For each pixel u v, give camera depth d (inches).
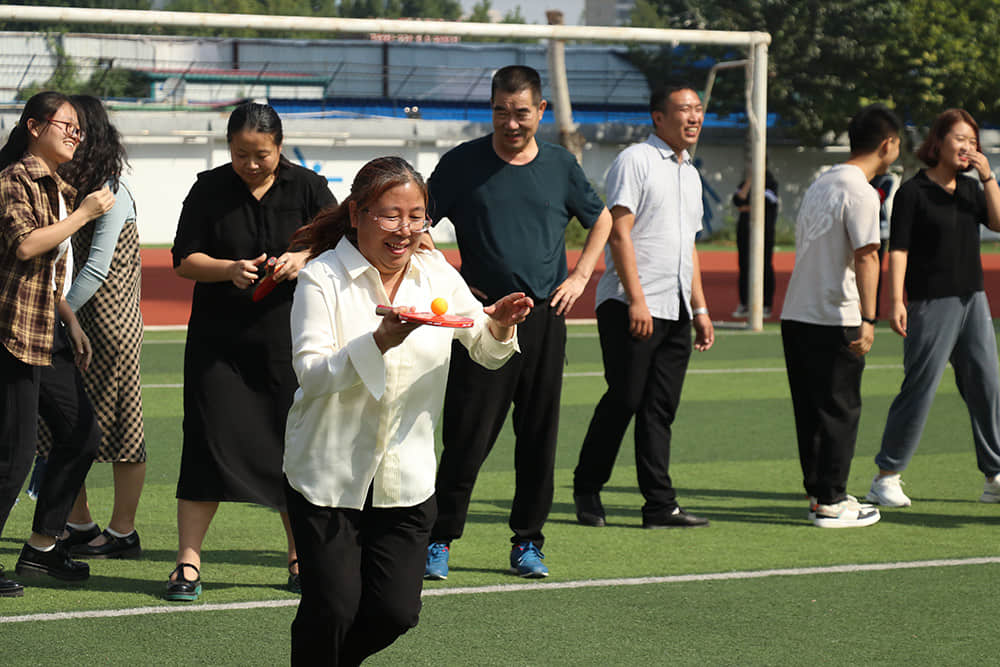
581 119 2126.0
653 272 315.6
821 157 1993.1
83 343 260.2
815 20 1791.3
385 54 2098.9
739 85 1867.6
